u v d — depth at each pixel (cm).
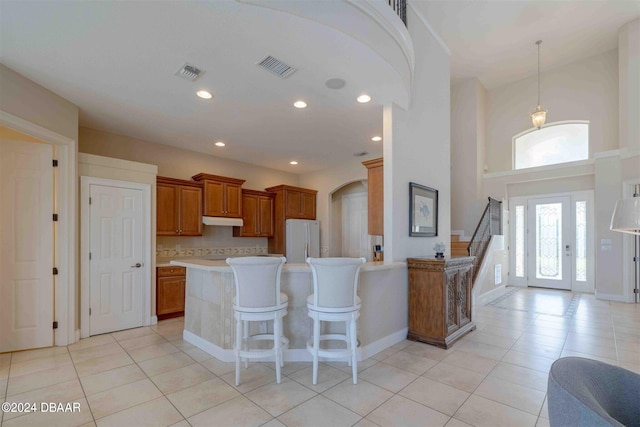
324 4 220
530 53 636
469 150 741
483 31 559
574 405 97
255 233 629
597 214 582
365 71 285
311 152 575
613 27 556
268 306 257
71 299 346
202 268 316
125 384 252
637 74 534
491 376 266
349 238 759
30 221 329
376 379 261
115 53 255
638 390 121
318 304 256
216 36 232
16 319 320
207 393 238
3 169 319
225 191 566
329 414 210
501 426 197
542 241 709
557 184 688
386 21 267
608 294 570
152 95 335
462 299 382
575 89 673
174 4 197
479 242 605
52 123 325
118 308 395
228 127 440
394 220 357
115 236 394
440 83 472
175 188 500
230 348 298
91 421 202
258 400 228
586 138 672
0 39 234
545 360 300
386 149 359
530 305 535
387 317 338
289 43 242
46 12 204
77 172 359
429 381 257
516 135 752
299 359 300
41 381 257
